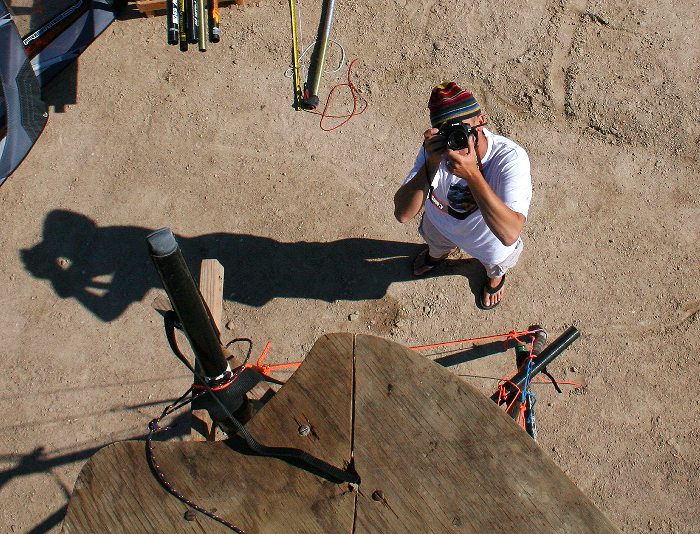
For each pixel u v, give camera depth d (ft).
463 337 13.82
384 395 7.15
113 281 14.49
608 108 15.24
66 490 13.01
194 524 6.64
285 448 6.86
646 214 14.40
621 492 12.55
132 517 6.71
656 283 13.85
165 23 16.61
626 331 13.56
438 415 7.03
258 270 14.49
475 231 11.14
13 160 14.38
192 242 14.80
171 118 15.80
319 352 7.43
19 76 14.12
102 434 13.41
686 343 13.38
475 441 6.88
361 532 6.55
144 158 15.51
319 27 16.05
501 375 13.46
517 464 6.76
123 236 14.88
